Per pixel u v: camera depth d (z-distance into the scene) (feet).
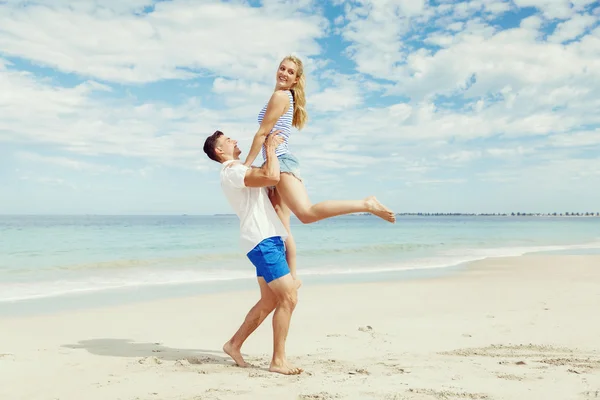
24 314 25.71
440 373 13.26
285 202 14.07
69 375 13.76
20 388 12.59
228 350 14.98
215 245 77.25
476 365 14.21
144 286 36.73
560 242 91.20
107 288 35.60
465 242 89.51
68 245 76.23
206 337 20.17
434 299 29.19
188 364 15.06
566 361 14.69
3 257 57.00
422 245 80.43
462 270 45.91
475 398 11.04
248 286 36.83
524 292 31.50
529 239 101.45
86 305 28.53
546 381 12.38
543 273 42.39
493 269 46.29
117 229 150.71
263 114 14.74
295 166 14.23
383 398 11.05
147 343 18.86
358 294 31.30
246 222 13.96
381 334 19.72
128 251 65.57
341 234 126.00
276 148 14.11
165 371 14.02
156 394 11.74
